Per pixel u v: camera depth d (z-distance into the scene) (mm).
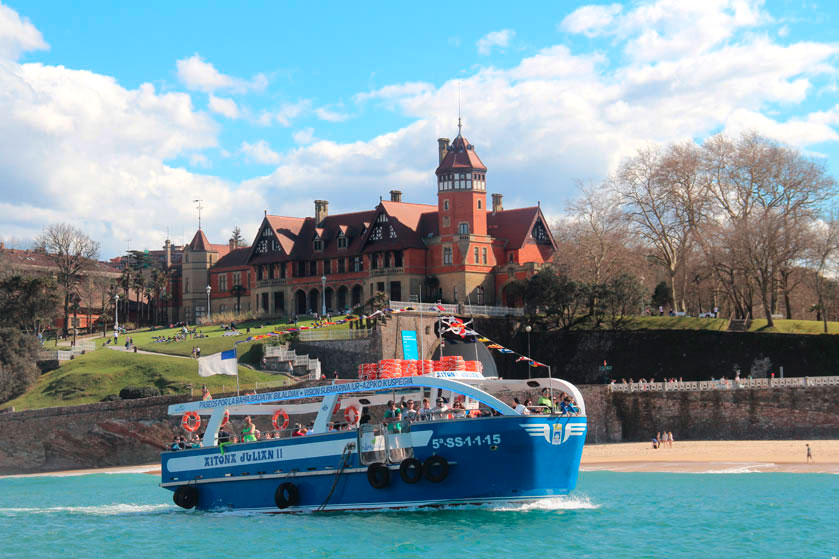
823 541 33906
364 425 37719
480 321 102250
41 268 147875
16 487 64500
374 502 37625
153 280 160000
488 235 122938
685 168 109250
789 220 100562
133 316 162500
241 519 39562
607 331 100688
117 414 80500
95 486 63438
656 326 103562
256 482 40438
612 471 61344
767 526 36875
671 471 59719
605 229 115000
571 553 32250
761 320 102125
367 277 124188
